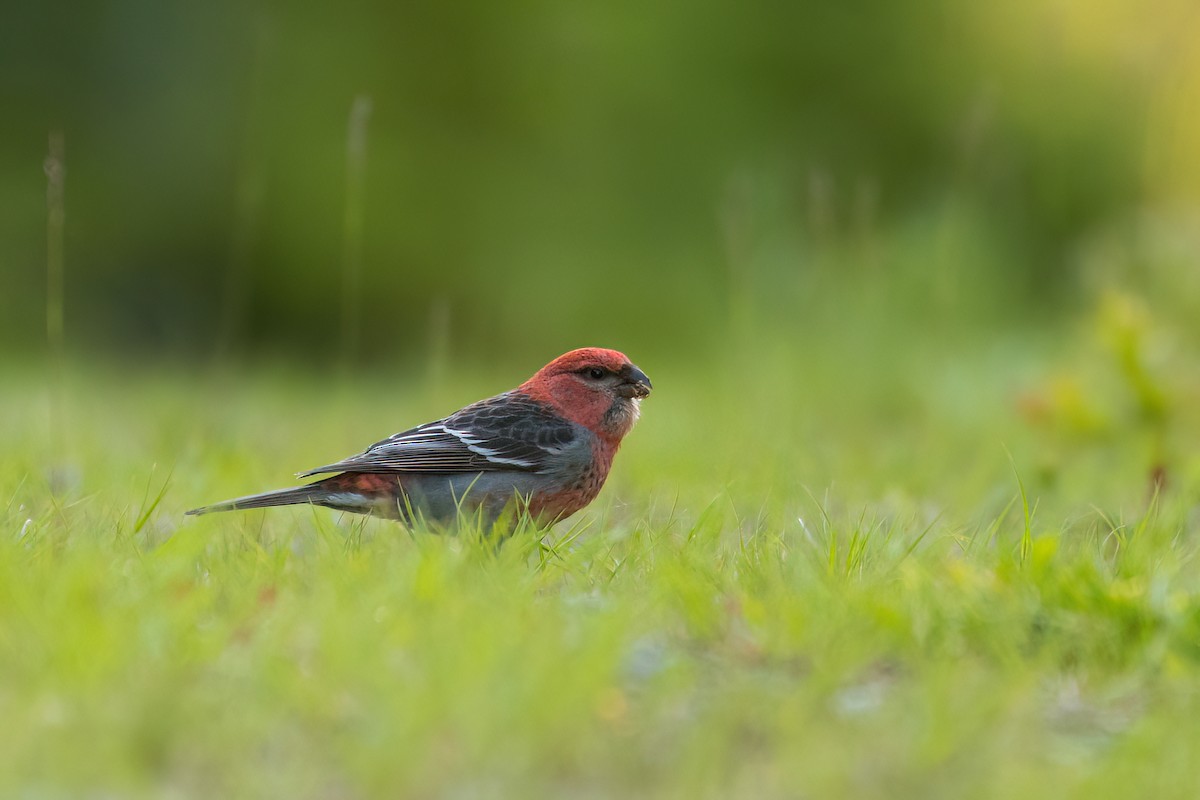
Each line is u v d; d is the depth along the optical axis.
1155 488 9.59
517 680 5.01
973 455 12.53
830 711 5.21
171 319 28.34
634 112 28.28
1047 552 6.64
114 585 6.16
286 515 9.42
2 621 5.64
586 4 28.30
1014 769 4.80
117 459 11.04
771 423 13.16
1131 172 27.95
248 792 4.56
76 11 28.06
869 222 18.30
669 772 4.75
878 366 16.27
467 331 28.06
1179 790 4.68
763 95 28.48
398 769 4.54
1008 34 28.64
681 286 26.75
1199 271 16.38
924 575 6.41
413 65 28.30
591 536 8.23
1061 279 26.33
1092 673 5.76
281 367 22.12
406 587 6.21
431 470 8.54
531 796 4.58
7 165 27.77
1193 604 6.04
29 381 19.50
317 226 28.02
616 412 8.99
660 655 5.80
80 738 4.72
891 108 28.55
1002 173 24.62
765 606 6.19
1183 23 27.72
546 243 27.77
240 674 5.32
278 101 28.02
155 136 28.28
